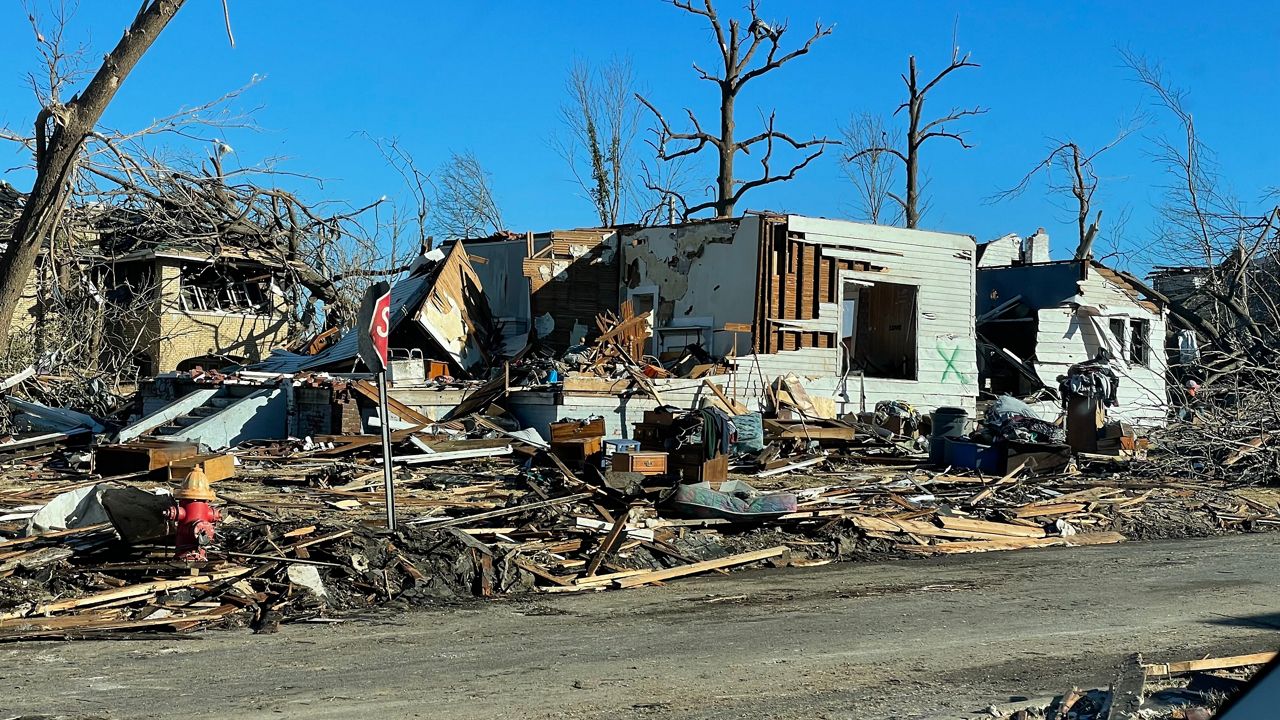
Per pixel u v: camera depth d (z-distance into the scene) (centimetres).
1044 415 2680
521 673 747
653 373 2242
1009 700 685
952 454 1898
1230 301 2830
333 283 3152
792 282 2372
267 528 1103
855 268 2453
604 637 870
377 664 771
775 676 743
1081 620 941
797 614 968
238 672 743
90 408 2428
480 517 1245
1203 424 1994
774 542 1305
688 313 2462
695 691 702
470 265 2642
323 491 1446
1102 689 695
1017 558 1310
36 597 915
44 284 2556
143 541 998
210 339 3056
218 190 2875
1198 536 1536
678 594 1071
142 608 914
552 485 1484
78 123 1550
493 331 2520
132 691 688
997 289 3028
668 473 1450
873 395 2448
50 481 1556
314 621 920
